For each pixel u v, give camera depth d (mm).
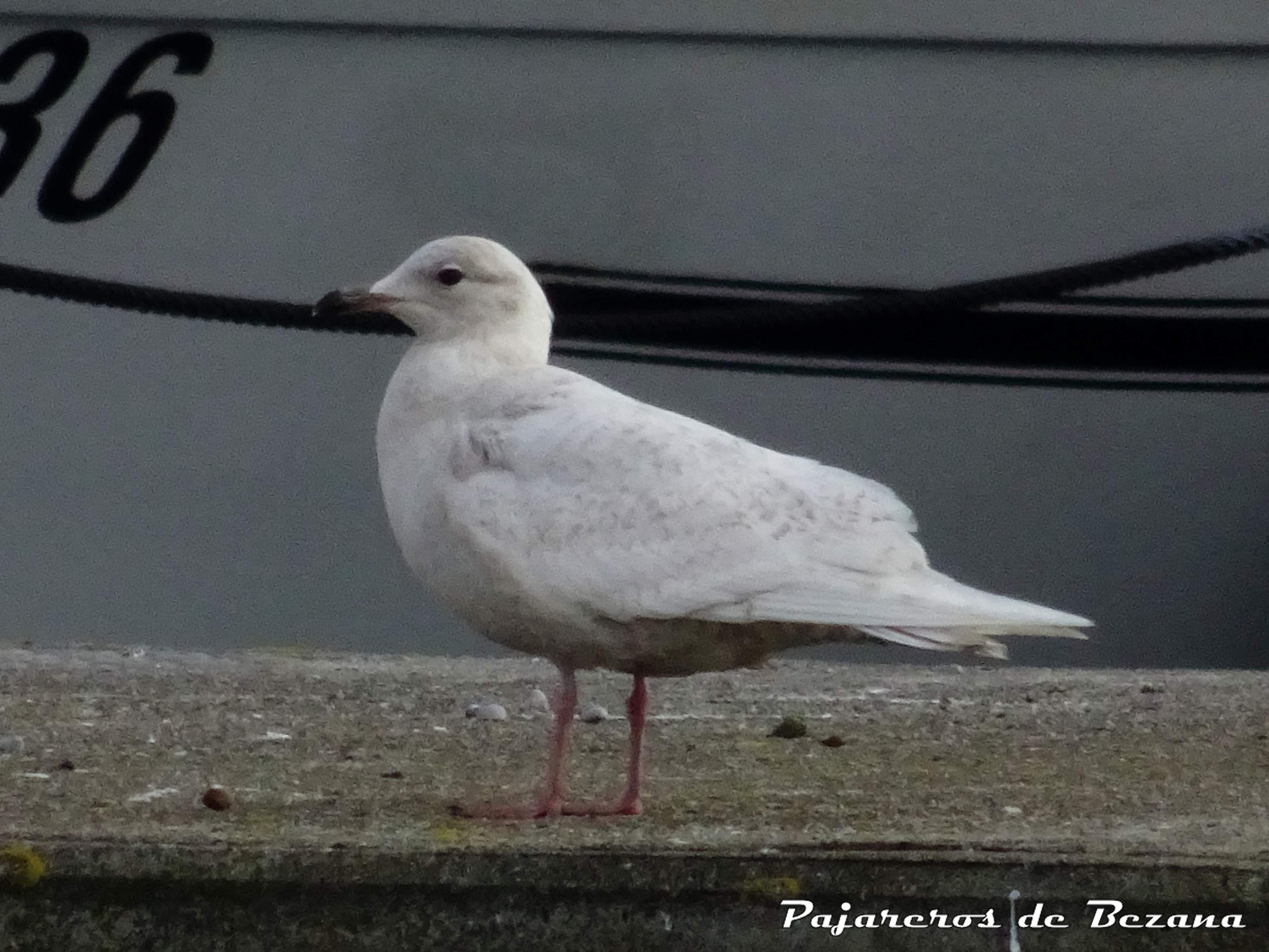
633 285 13180
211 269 13273
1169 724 9648
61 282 13234
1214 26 12789
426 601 13562
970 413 13320
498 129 13031
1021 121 12969
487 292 7730
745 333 13164
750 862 6262
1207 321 13156
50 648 12625
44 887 6293
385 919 6281
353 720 9641
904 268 13141
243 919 6293
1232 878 6191
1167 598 13555
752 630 7164
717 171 13047
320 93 13078
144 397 13492
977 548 13477
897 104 12969
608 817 7199
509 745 8977
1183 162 13000
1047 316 13156
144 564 13625
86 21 13094
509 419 7352
